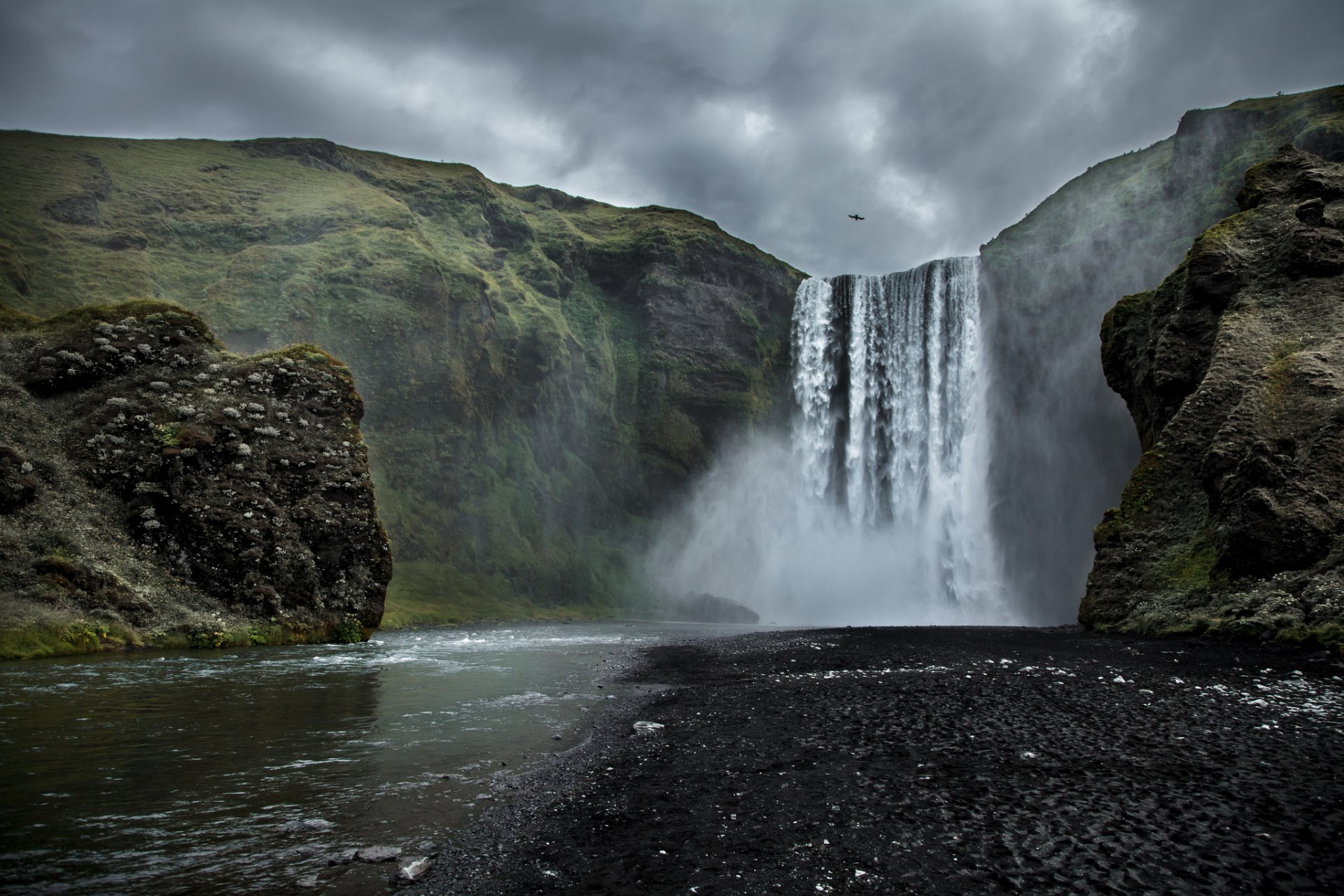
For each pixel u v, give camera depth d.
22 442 27.00
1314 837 6.16
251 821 6.90
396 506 58.47
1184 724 10.08
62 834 6.44
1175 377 28.62
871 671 16.20
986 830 6.39
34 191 60.72
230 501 29.08
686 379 84.19
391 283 65.19
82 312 33.12
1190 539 23.83
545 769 8.81
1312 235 27.09
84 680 15.89
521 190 103.81
